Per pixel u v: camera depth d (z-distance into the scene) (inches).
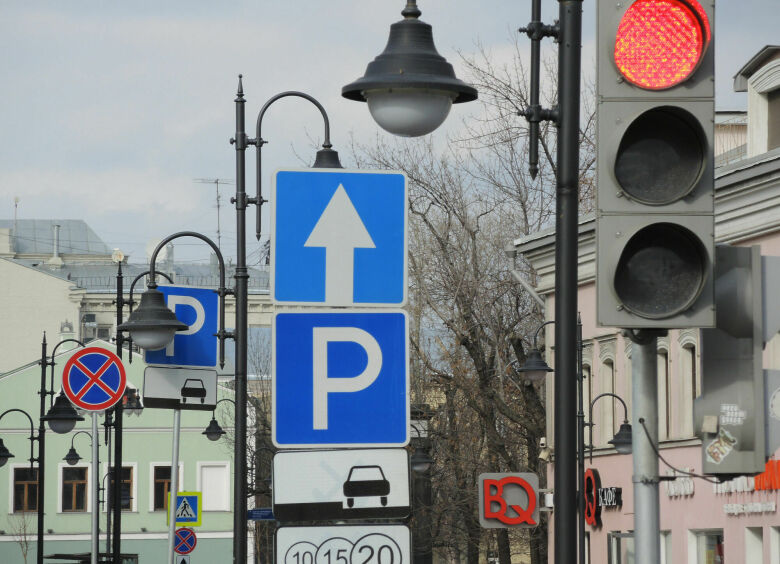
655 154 450.0
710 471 460.8
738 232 1984.5
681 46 447.8
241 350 1279.5
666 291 447.8
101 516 5049.2
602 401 2578.7
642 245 449.4
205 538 5029.5
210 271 6486.2
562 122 499.5
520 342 2837.1
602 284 444.8
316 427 558.6
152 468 5059.1
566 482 482.3
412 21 604.1
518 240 2726.4
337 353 565.0
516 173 3041.3
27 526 5049.2
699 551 2181.3
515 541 3516.2
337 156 1042.1
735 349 463.2
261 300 6205.7
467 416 3142.2
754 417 458.6
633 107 446.3
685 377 2268.7
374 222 573.3
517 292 3061.0
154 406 1272.1
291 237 569.9
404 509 555.2
